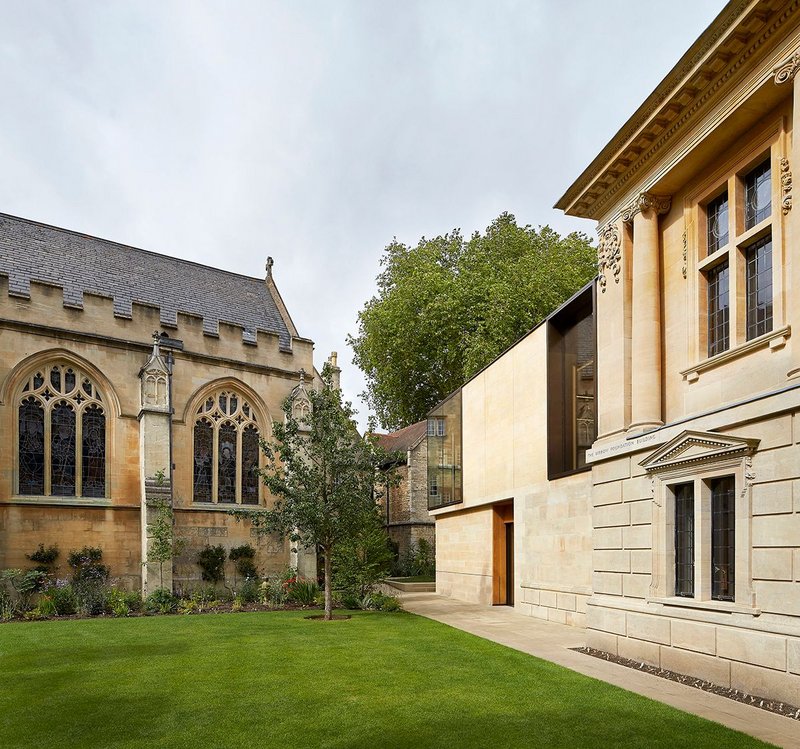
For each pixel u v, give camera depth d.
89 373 25.69
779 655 9.62
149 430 25.73
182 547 26.48
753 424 10.62
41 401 24.62
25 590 22.02
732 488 11.21
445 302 40.59
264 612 21.66
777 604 9.91
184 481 27.36
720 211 12.96
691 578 12.08
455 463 28.36
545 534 19.97
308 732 8.07
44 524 23.81
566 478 18.77
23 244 28.50
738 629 10.44
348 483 19.81
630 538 13.68
